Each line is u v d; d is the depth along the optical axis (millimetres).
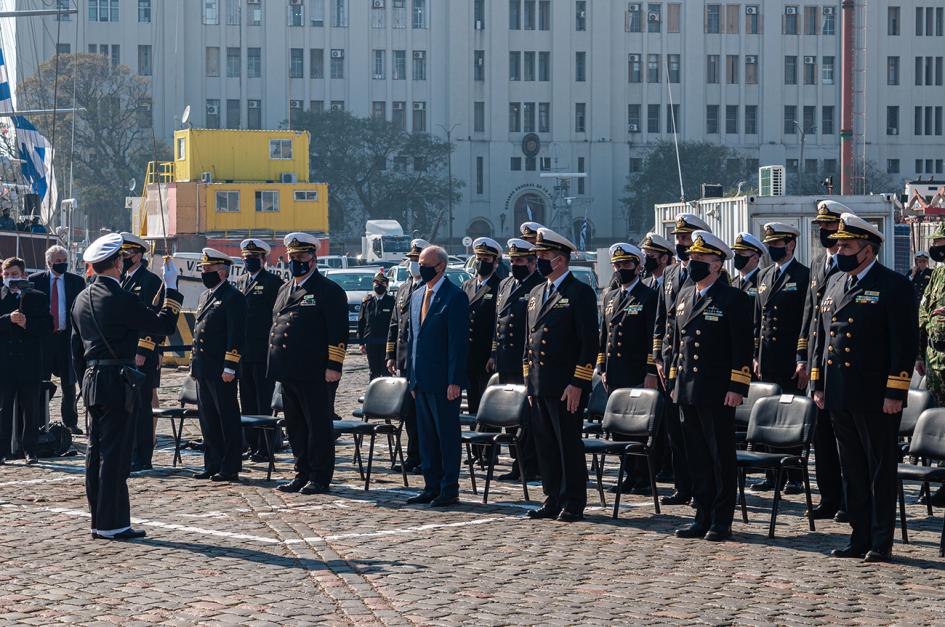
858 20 101500
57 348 16203
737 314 10273
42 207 40062
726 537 10383
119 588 8641
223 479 13406
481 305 14609
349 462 14961
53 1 90500
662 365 12008
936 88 102875
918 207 35031
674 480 12656
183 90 96188
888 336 9469
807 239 25484
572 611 8031
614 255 13078
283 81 98062
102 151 86250
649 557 9695
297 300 12688
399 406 13062
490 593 8508
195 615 7910
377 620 7793
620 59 101875
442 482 12078
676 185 96062
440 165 99000
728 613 8000
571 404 11109
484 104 100562
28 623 7734
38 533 10602
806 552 9891
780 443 10766
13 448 15117
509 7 100812
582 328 11070
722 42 102500
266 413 14828
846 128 36312
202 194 57375
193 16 96500
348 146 93562
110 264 10430
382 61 99875
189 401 14648
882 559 9531
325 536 10469
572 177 97000
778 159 102750
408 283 14367
